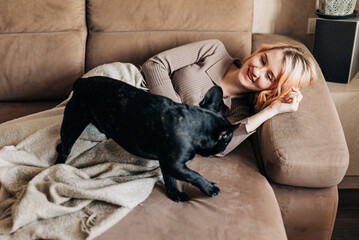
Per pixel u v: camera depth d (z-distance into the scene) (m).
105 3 1.83
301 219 1.46
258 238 1.13
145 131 1.13
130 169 1.35
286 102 1.47
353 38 1.83
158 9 1.83
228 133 1.17
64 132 1.29
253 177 1.37
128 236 1.12
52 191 1.20
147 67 1.56
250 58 1.62
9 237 1.11
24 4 1.80
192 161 1.45
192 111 1.16
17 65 1.79
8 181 1.30
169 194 1.27
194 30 1.84
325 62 1.94
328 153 1.31
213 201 1.25
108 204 1.22
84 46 1.86
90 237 1.10
